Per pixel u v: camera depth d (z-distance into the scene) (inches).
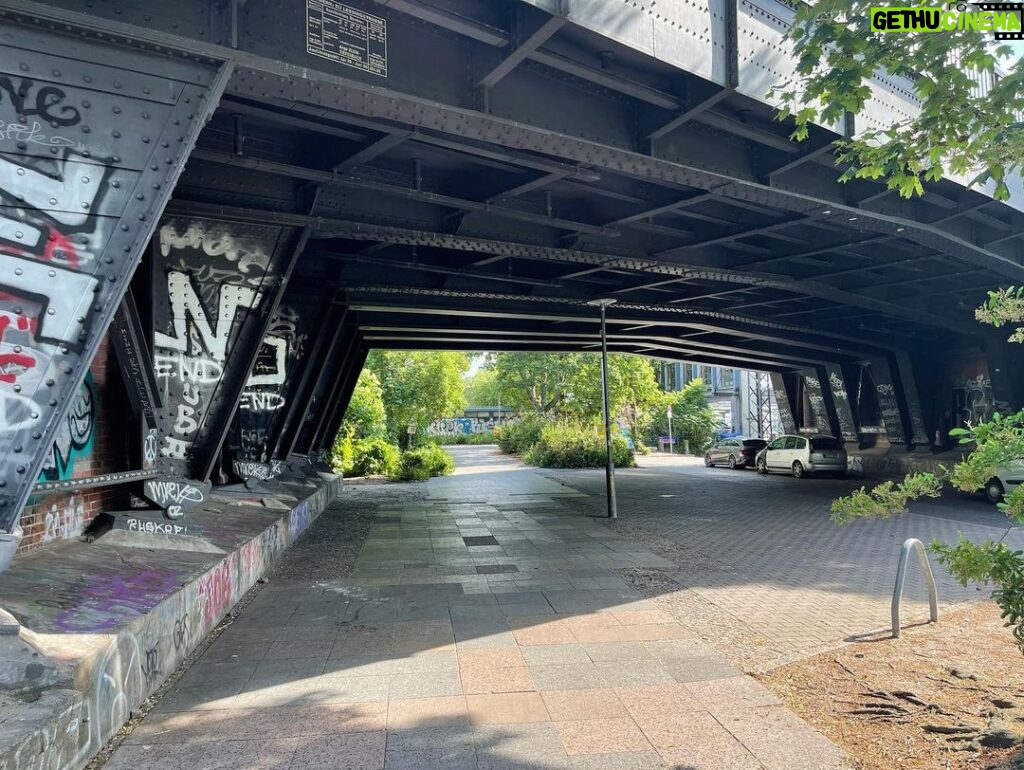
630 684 204.4
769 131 334.6
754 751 161.9
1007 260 528.1
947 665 215.5
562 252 448.8
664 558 405.4
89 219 160.7
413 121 241.0
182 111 173.3
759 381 2306.8
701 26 273.9
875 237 466.0
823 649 235.0
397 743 167.0
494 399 2295.8
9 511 148.2
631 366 1475.1
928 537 478.0
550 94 278.4
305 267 520.4
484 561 396.5
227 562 279.9
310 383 577.9
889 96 373.4
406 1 211.8
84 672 150.7
